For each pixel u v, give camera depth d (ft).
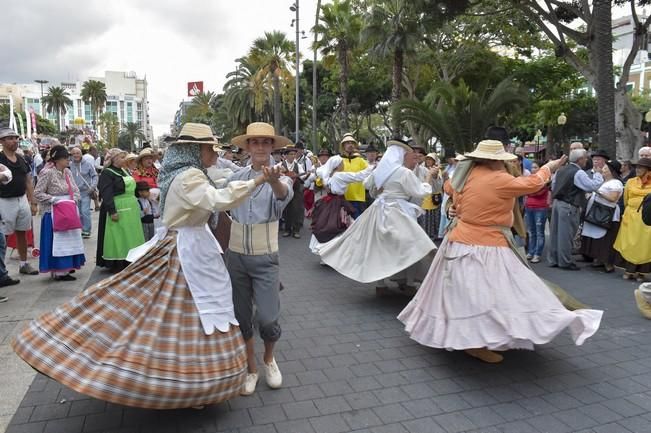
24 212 22.03
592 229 25.57
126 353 9.62
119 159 23.18
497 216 13.60
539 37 81.30
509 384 12.94
